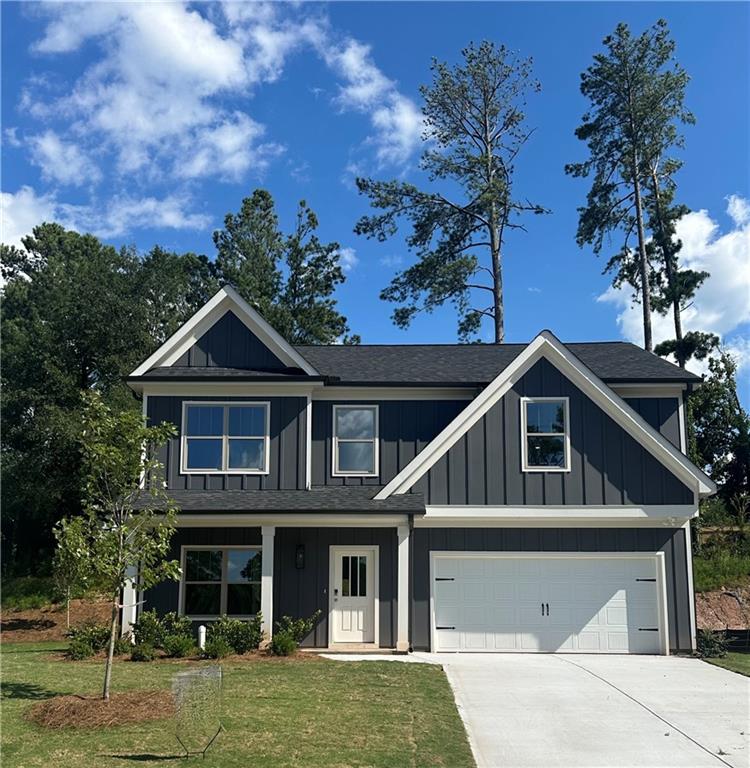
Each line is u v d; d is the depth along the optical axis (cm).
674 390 2000
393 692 1266
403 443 2014
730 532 2936
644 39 3706
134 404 3108
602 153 3778
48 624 2648
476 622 1844
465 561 1869
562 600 1852
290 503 1806
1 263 5103
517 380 1905
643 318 3653
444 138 3797
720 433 3216
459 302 3822
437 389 2028
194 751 915
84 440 1208
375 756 912
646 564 1861
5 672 1396
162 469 1931
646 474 1859
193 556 1908
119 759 884
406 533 1789
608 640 1836
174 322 3497
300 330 4231
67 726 1014
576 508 1852
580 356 2212
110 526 1198
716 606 2489
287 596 1864
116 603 1172
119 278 3234
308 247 4325
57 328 3122
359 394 2033
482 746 994
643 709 1205
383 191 3772
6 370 3061
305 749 930
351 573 1880
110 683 1267
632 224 3809
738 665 1639
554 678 1453
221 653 1592
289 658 1602
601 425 1881
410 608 1847
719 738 1045
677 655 1803
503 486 1862
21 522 3428
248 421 1961
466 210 3766
